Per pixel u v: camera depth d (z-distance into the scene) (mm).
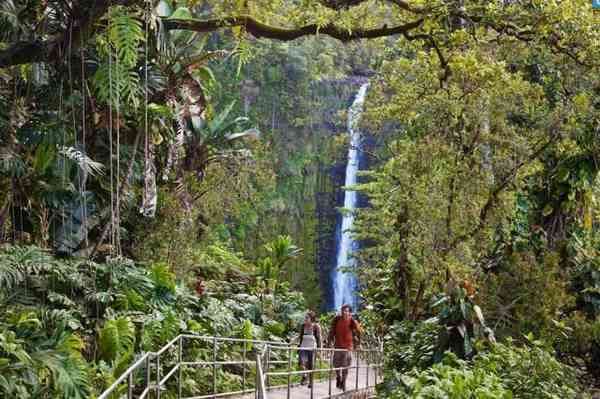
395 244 19359
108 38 8867
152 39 10578
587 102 14641
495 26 11586
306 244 54406
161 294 14125
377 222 23328
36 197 12031
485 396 8711
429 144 15398
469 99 14859
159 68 13445
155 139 14047
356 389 13531
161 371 11578
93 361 10203
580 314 14914
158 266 14219
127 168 13859
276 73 56312
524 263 14648
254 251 51781
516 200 16734
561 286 14672
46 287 11070
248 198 23000
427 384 10062
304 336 13242
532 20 11219
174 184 17750
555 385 10438
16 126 10953
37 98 11125
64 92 11320
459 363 11242
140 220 16891
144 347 11516
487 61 13383
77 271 12078
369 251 23047
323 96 57625
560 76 14828
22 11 9766
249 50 10336
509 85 14484
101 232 14547
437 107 15023
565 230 17047
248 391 12219
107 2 8812
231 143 20344
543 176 16953
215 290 20969
